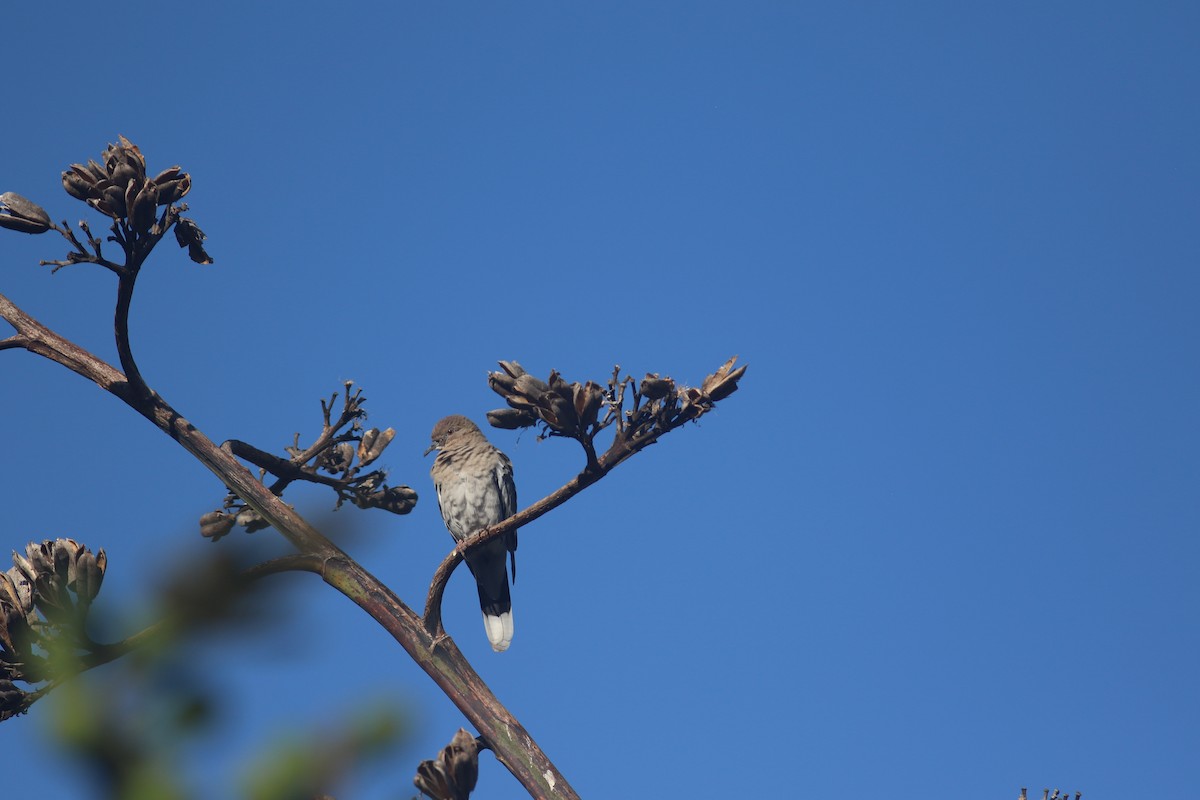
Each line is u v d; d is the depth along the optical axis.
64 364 9.48
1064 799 8.25
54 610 6.21
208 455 8.84
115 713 2.47
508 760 7.90
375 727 2.54
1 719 6.43
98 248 8.95
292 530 8.48
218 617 2.49
